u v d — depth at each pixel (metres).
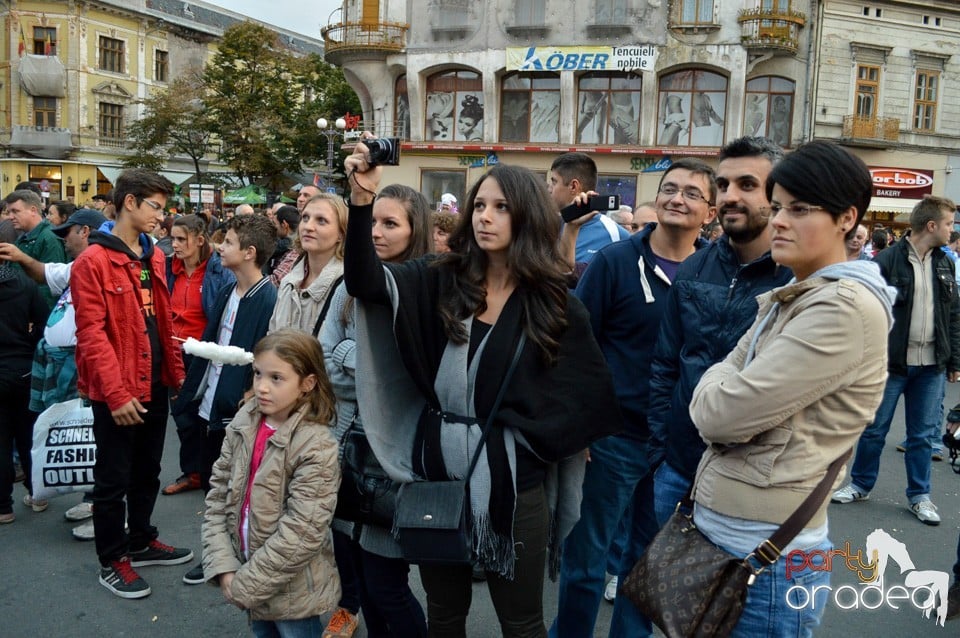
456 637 2.59
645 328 3.39
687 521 2.23
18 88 41.75
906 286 5.43
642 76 26.41
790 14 25.34
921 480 5.48
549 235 2.43
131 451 4.12
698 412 2.10
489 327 2.43
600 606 4.16
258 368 2.91
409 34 28.06
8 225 6.39
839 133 26.38
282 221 8.83
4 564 4.43
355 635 3.77
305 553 2.79
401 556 2.70
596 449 3.29
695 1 25.75
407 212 3.38
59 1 41.12
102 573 4.14
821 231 2.01
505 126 27.91
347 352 3.07
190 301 6.25
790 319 2.02
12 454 5.10
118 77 43.75
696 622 2.05
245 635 3.72
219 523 2.99
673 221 3.36
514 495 2.37
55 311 4.91
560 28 26.64
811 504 2.01
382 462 2.45
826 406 1.97
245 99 35.25
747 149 2.75
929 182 27.23
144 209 4.15
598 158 26.89
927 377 5.47
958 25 26.86
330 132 24.89
